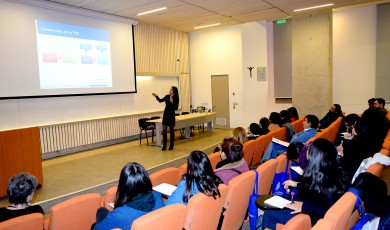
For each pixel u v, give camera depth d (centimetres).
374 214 189
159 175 287
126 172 198
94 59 750
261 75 961
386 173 462
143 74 900
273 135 467
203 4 700
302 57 848
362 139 356
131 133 868
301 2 714
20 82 603
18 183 212
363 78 845
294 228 152
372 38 822
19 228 171
